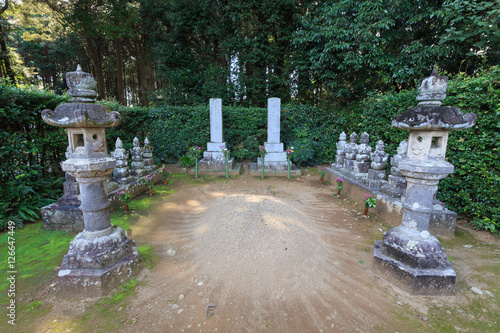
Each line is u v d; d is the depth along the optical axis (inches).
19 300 89.4
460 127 89.3
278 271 102.1
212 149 312.7
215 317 81.5
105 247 97.0
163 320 80.5
